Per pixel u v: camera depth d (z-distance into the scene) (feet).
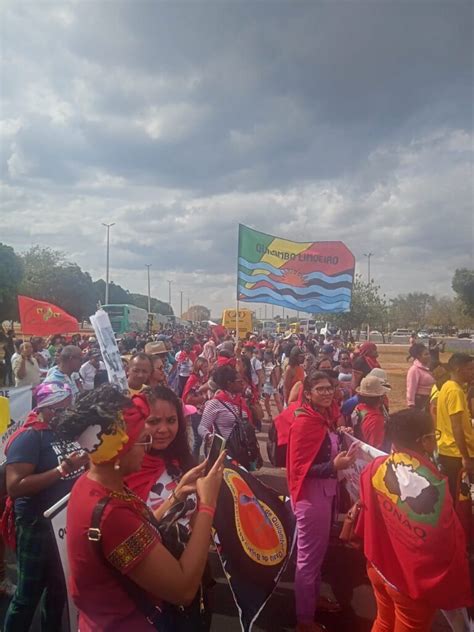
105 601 6.61
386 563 9.78
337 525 18.81
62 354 17.53
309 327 199.11
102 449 6.78
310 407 13.57
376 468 10.27
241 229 34.83
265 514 10.40
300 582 13.11
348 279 34.99
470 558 16.33
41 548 11.28
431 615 9.51
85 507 6.66
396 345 209.05
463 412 17.16
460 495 17.34
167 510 8.49
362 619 14.24
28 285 183.01
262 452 32.83
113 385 7.51
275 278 34.94
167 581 6.55
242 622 9.55
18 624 11.23
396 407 53.36
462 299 216.13
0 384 55.98
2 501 13.12
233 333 112.57
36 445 11.23
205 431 17.79
